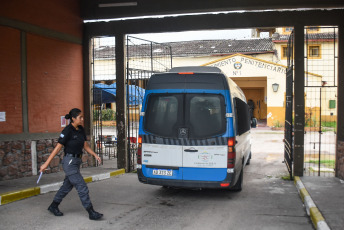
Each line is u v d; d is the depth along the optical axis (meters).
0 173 7.76
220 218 5.59
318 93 27.33
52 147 9.22
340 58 8.89
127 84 10.23
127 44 10.33
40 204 6.28
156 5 9.77
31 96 8.59
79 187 5.40
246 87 32.72
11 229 4.91
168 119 6.74
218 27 9.62
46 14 9.02
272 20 9.28
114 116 29.44
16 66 8.14
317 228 4.91
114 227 5.06
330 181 8.19
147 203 6.53
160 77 6.91
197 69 7.61
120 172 9.92
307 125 24.81
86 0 10.33
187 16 9.80
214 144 6.46
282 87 27.36
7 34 7.89
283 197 7.13
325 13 8.99
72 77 10.07
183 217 5.62
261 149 15.69
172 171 6.64
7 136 7.92
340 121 8.77
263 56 30.81
